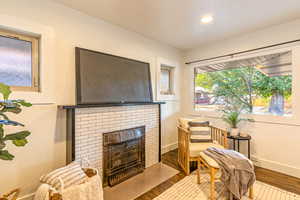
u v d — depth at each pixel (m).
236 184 1.70
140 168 2.57
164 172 2.54
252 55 2.79
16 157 1.63
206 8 2.04
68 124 1.96
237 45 2.96
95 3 1.92
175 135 3.71
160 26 2.55
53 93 1.85
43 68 1.77
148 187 2.12
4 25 1.54
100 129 2.13
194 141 2.60
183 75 3.88
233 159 1.83
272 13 2.15
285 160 2.44
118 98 2.36
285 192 1.96
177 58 3.71
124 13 2.16
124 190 2.06
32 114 1.72
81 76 2.04
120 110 2.37
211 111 3.38
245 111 2.92
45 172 1.81
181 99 3.85
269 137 2.60
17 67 1.67
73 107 1.82
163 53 3.35
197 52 3.62
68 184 1.40
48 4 1.83
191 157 2.38
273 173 2.45
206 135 2.63
